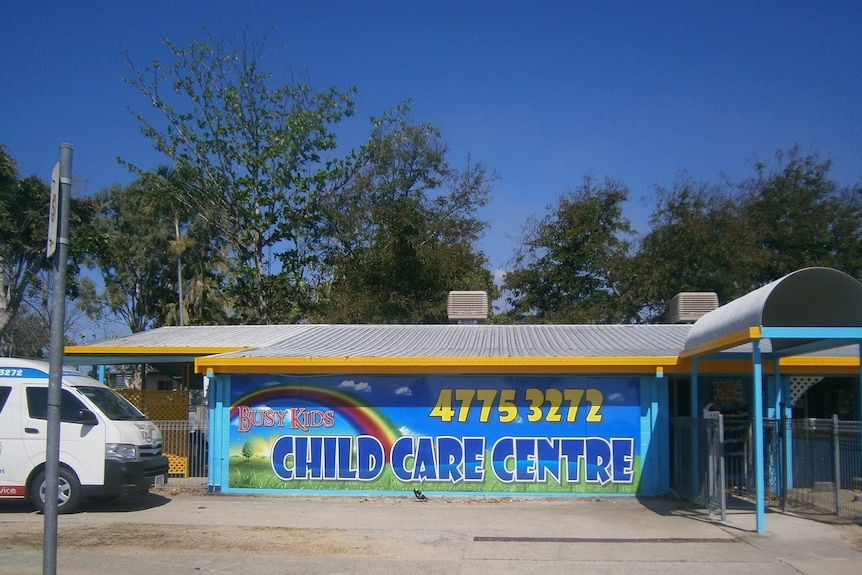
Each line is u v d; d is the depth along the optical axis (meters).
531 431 16.09
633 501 15.44
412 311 34.53
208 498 16.03
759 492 11.70
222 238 43.22
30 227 31.02
